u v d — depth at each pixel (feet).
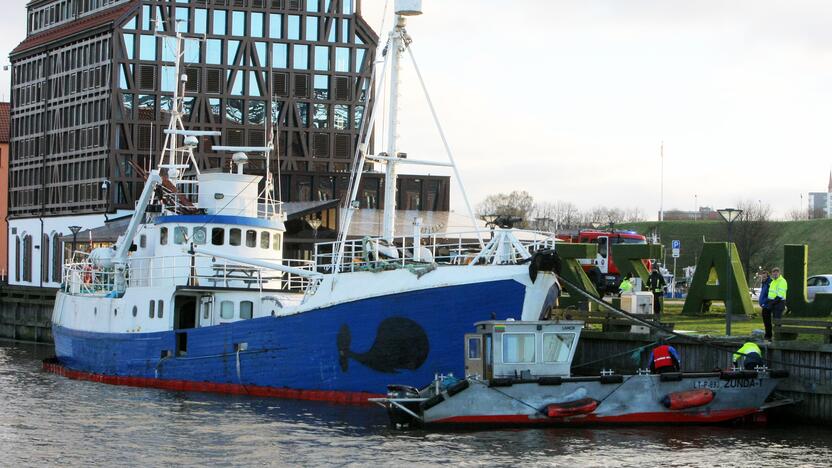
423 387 136.15
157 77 360.28
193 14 363.35
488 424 123.03
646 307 159.33
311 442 118.83
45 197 395.75
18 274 414.41
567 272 176.76
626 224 512.63
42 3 410.11
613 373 127.85
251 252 168.66
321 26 374.43
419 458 110.52
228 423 130.41
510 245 135.74
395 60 145.18
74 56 379.96
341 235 149.38
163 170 227.40
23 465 110.73
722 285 171.53
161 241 169.68
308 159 372.38
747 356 127.44
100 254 185.06
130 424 131.34
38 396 156.35
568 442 117.08
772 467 107.55
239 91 368.27
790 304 162.61
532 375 125.29
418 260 139.13
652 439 119.14
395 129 145.07
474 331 132.67
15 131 415.64
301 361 144.56
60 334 197.47
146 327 165.68
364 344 138.82
